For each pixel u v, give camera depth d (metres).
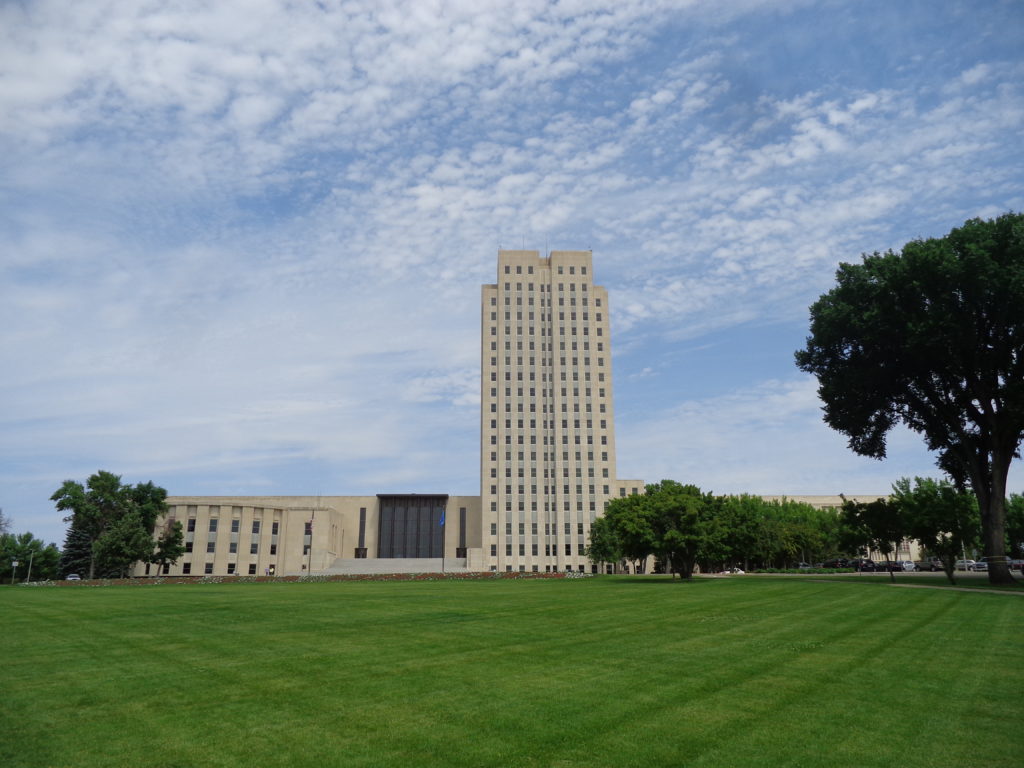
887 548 66.25
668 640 23.08
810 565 125.19
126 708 14.48
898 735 11.97
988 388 51.88
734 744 11.54
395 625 27.98
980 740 11.65
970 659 18.92
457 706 14.20
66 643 24.12
